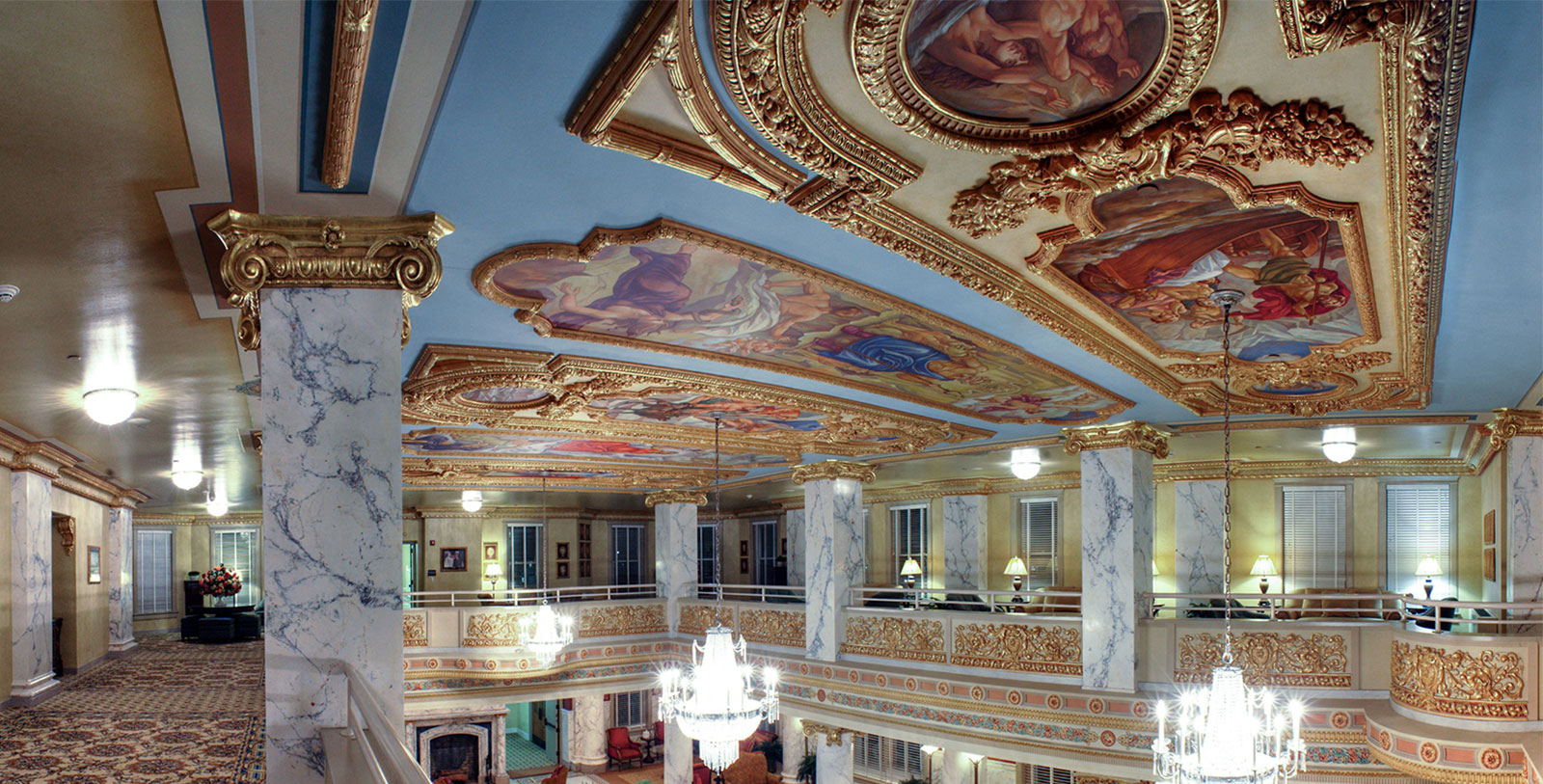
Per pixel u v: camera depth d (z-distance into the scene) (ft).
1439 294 19.90
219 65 10.51
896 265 19.36
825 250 18.37
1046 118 12.78
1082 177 14.26
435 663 58.44
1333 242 17.85
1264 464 56.13
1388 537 53.88
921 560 71.20
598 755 82.74
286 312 14.99
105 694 44.80
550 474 59.57
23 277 17.80
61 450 44.52
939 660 45.42
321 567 14.71
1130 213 16.43
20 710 39.99
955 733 42.80
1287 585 55.06
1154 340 25.67
